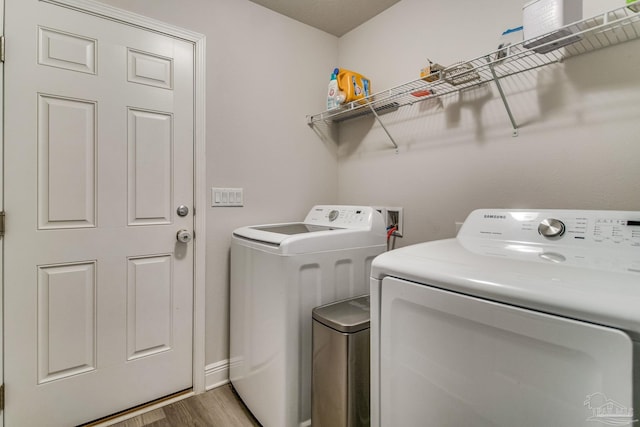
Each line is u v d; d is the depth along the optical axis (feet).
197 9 5.45
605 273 2.15
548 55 4.00
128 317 4.95
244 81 5.99
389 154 6.22
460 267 2.42
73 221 4.51
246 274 4.98
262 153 6.25
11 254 4.11
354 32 7.00
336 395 3.72
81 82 4.50
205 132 5.54
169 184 5.26
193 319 5.53
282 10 6.35
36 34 4.20
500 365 2.09
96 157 4.64
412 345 2.62
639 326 1.58
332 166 7.34
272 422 4.27
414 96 5.61
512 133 4.42
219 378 5.77
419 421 2.59
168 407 5.13
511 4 4.39
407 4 5.87
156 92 5.09
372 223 5.09
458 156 5.07
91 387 4.67
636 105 3.42
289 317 4.08
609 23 3.01
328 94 6.38
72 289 4.52
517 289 2.00
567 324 1.81
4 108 4.02
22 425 4.20
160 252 5.20
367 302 4.42
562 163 3.96
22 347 4.19
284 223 6.37
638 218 2.86
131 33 4.87
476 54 4.79
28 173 4.19
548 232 3.31
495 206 4.61
